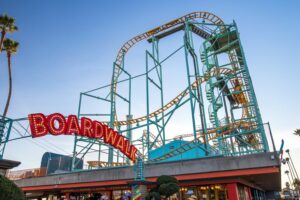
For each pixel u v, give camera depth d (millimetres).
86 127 23844
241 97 45500
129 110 47406
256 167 22469
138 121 46656
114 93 48250
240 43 39625
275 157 22031
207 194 24688
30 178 34469
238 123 33219
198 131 39438
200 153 38781
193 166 25250
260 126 31266
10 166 13281
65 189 32781
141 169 23281
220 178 24297
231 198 23188
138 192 21078
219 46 46125
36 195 38969
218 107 41562
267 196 52750
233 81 45094
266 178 28312
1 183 8406
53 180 32406
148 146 38094
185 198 25453
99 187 30422
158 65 44656
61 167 40406
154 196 19750
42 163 49500
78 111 44531
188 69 37812
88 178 30000
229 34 43156
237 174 23047
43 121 21078
